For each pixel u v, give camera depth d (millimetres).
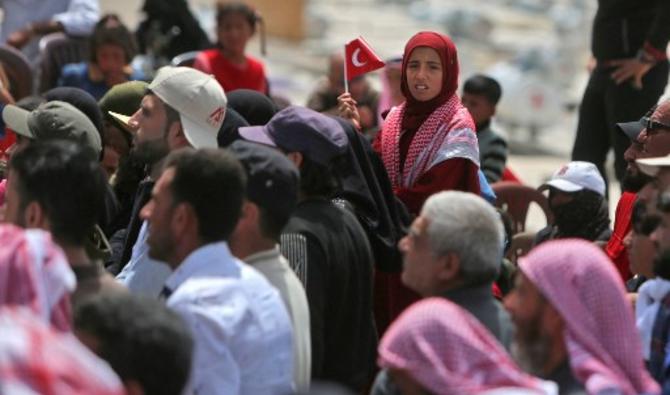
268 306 11953
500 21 78812
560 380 11070
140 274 13883
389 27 73438
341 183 15234
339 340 13891
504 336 11828
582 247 11031
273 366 11875
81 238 11812
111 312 9922
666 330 12805
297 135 14172
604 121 23469
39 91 26594
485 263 11844
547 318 10977
